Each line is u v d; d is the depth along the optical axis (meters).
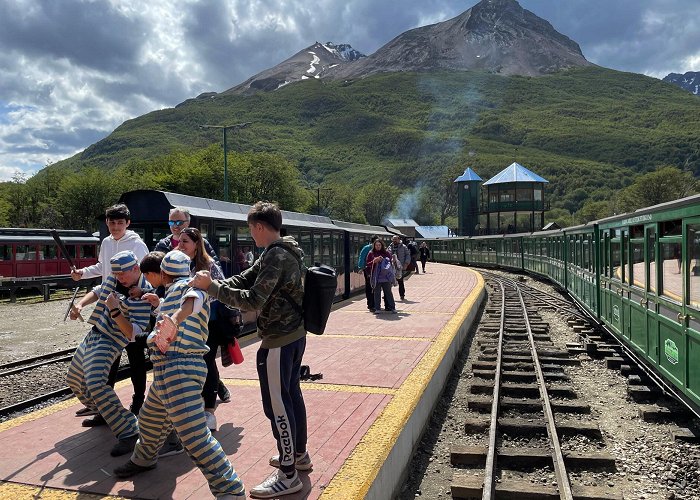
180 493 4.38
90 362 5.29
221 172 63.94
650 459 6.41
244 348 10.00
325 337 10.86
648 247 8.70
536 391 8.95
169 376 4.12
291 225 14.94
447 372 9.61
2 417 8.14
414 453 6.45
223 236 12.42
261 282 4.15
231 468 4.16
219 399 6.70
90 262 32.88
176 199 11.90
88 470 4.81
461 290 20.14
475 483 5.55
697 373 6.52
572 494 5.33
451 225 127.25
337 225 21.09
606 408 8.28
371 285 14.54
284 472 4.31
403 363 8.55
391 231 32.25
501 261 42.59
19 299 27.17
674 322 7.37
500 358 10.88
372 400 6.69
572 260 19.22
